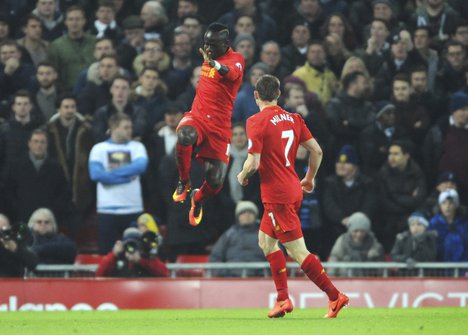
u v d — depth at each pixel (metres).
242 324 20.52
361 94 37.47
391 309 29.16
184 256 34.88
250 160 21.84
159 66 39.28
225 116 22.81
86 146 36.66
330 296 22.48
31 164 35.78
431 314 25.20
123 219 34.97
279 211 22.25
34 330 19.53
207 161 23.06
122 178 34.88
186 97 38.34
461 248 34.16
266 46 39.09
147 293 31.47
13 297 31.08
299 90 36.69
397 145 36.06
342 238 33.78
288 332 18.17
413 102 38.06
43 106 38.31
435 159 37.56
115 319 24.00
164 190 35.53
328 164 37.19
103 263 32.03
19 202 35.94
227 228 36.03
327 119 37.31
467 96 37.09
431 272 33.25
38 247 33.19
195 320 22.52
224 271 33.06
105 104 37.78
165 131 36.34
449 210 34.22
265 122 22.05
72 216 36.72
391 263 32.56
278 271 22.80
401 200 36.12
